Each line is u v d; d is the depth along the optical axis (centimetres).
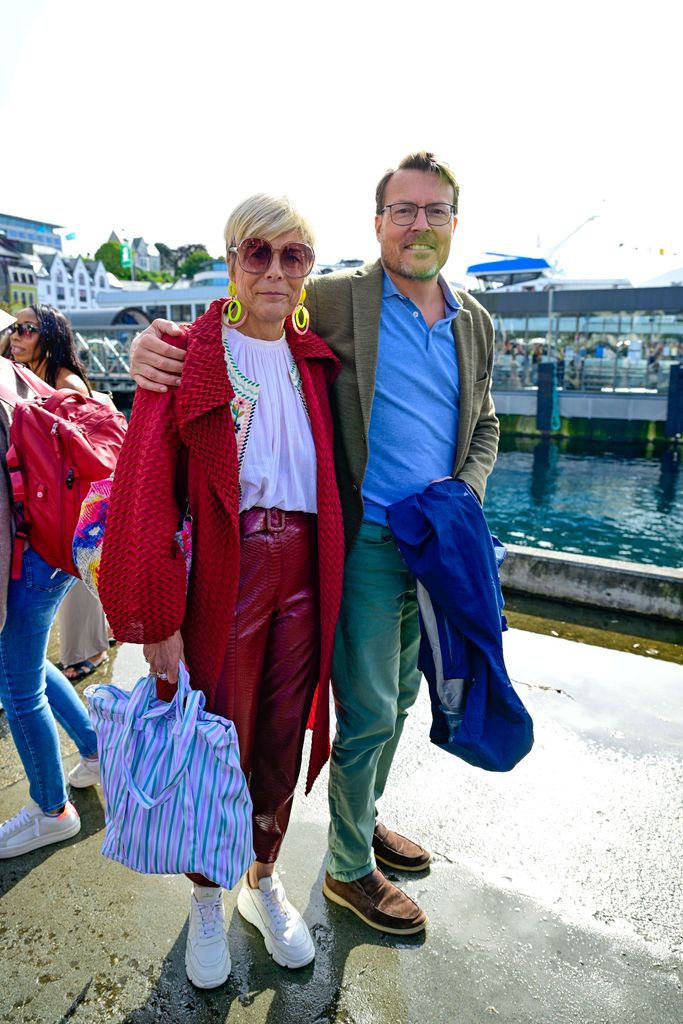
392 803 231
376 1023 153
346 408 166
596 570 405
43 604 183
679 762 252
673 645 356
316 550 161
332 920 182
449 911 186
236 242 140
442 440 177
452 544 160
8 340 272
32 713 193
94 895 189
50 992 160
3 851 200
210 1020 153
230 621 147
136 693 146
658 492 1625
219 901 166
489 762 165
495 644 166
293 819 226
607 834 216
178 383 137
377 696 170
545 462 2008
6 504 169
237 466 142
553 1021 155
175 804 142
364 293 167
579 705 293
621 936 178
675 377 2116
